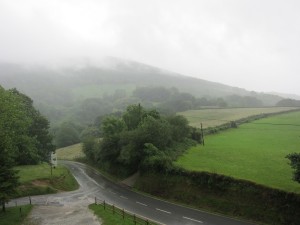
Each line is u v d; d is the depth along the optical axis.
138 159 68.00
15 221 42.50
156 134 65.44
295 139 77.75
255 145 72.38
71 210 48.16
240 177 46.50
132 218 42.12
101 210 46.47
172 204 50.47
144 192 60.31
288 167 51.94
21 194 59.44
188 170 53.06
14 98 59.12
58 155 140.12
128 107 86.94
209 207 46.62
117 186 68.50
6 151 45.19
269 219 39.62
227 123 103.19
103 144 80.50
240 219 41.62
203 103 186.38
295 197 38.53
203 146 74.69
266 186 42.12
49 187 63.78
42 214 46.22
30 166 78.69
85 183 74.75
